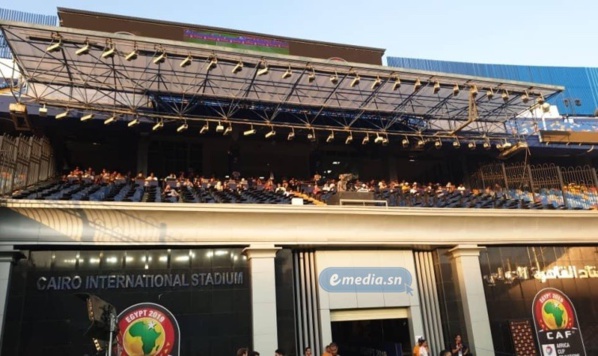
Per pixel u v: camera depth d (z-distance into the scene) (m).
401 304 15.79
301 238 14.78
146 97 19.34
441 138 22.22
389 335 17.11
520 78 30.12
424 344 13.80
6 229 11.98
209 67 15.17
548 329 16.61
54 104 16.69
